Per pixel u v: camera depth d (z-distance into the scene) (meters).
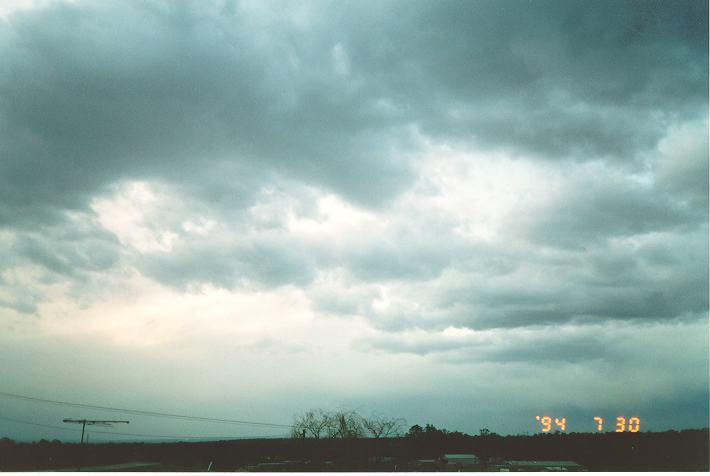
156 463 34.44
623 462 27.06
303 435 35.09
